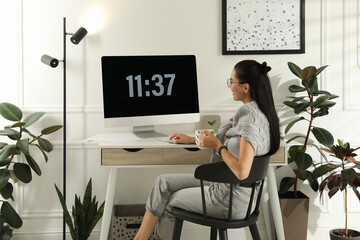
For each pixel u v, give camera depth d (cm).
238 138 223
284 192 310
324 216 330
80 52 315
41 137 315
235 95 231
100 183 321
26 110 313
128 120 287
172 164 264
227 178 212
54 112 314
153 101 292
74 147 317
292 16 318
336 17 321
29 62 312
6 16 309
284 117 323
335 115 325
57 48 313
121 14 315
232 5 316
